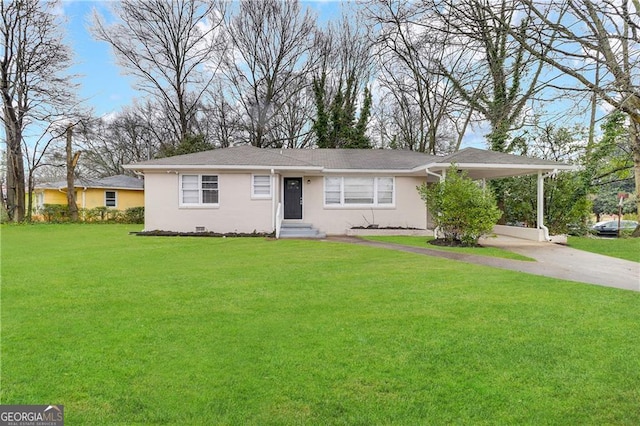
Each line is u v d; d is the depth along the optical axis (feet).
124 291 20.18
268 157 52.85
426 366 11.31
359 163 55.62
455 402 9.43
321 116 88.38
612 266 28.60
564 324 14.82
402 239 46.03
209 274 24.61
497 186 57.72
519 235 50.31
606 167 58.08
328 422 8.65
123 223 73.36
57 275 24.29
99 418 8.83
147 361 11.69
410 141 97.60
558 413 8.96
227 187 50.62
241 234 49.34
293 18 91.91
